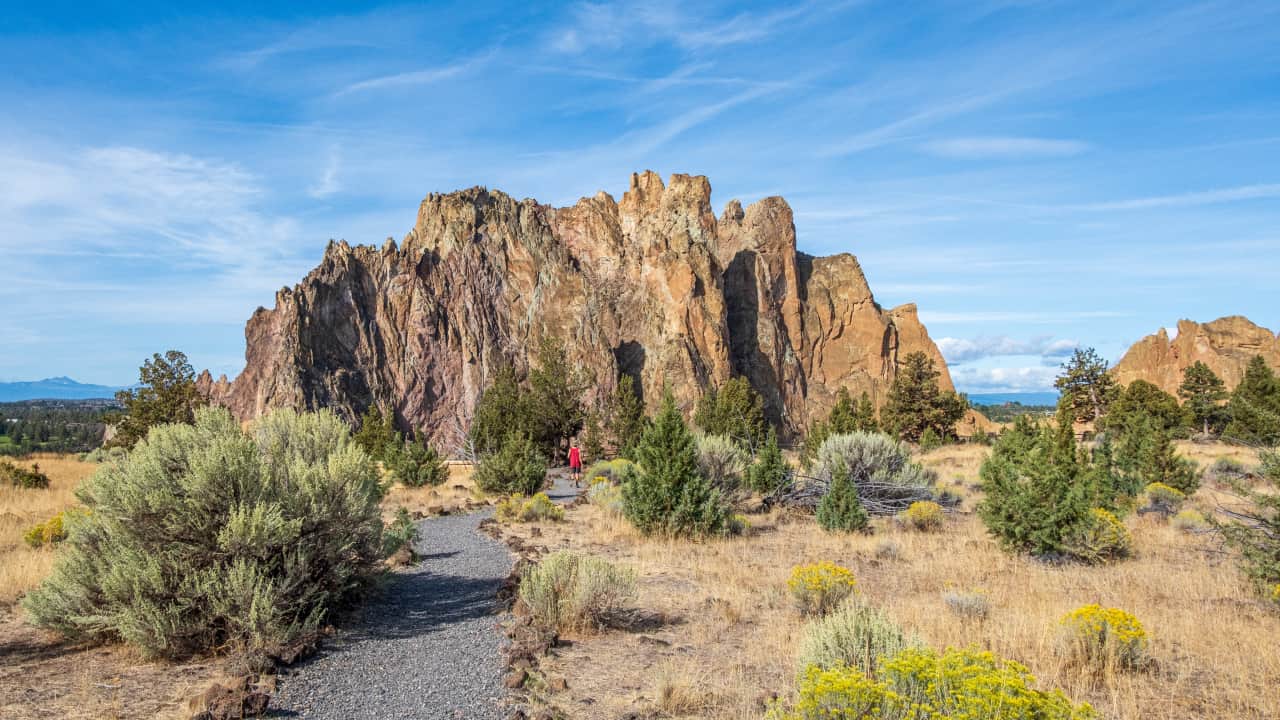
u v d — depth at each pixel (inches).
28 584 432.5
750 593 432.8
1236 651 318.3
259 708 239.3
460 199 5157.5
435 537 657.0
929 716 195.3
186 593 307.7
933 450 2156.7
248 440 381.4
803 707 201.5
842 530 669.3
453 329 4658.0
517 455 1031.6
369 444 1507.1
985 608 370.3
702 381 4446.4
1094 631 303.0
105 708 242.4
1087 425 2866.6
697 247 4886.8
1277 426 433.1
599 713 246.1
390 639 333.7
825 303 5693.9
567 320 4758.9
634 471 679.7
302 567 337.7
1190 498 877.8
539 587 367.6
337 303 4387.3
